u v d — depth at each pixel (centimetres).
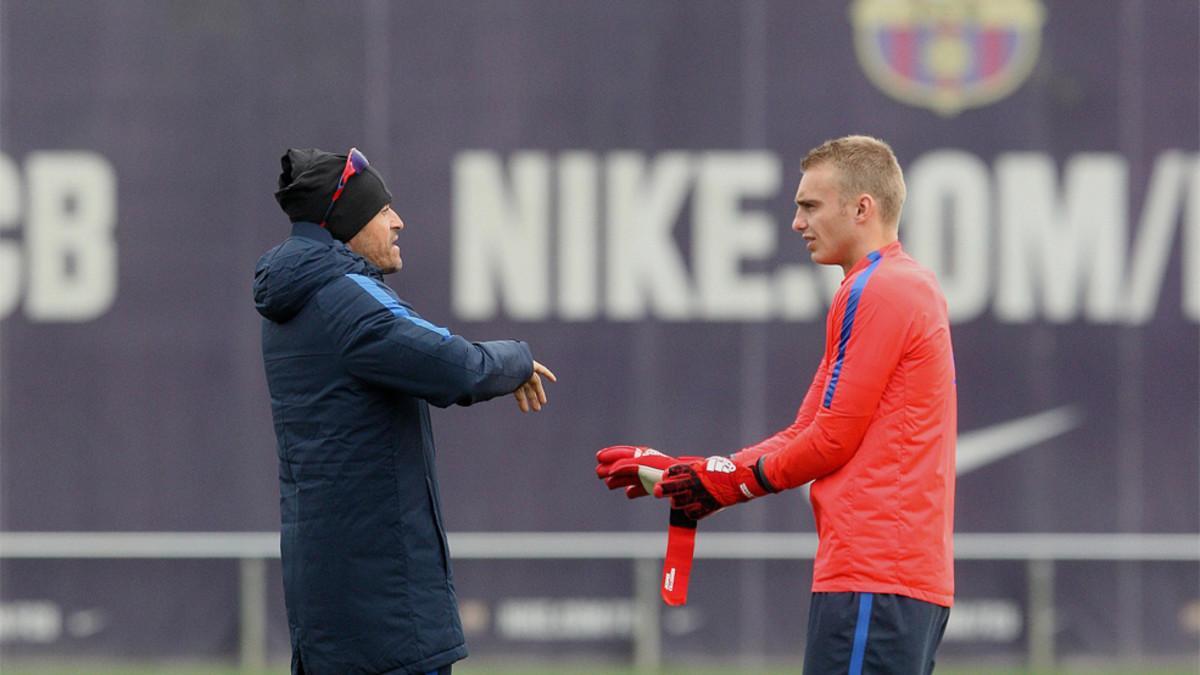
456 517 2239
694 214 2253
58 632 2212
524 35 2250
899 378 1062
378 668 1075
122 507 2225
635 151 2253
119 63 2239
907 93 2256
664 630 2231
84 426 2228
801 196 1120
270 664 2223
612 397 2248
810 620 1097
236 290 2241
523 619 2233
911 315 1057
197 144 2241
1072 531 2242
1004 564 2244
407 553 1082
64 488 2222
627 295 2252
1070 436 2250
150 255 2241
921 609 1062
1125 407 2250
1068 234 2258
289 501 1106
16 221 2230
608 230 2252
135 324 2238
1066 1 2258
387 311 1064
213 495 2234
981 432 2255
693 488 1123
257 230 2244
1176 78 2256
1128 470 2245
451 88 2248
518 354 1110
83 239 2236
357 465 1076
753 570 2239
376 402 1080
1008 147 2259
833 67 2256
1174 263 2256
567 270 2255
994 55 2258
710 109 2255
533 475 2241
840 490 1076
